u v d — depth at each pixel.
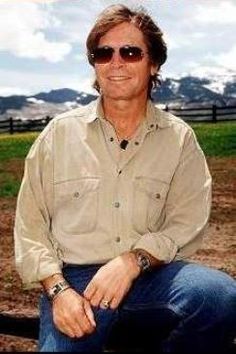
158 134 3.42
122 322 3.27
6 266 8.41
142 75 3.41
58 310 3.10
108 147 3.39
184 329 3.01
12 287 7.31
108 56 3.39
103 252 3.36
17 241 3.42
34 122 29.55
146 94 3.49
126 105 3.40
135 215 3.34
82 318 3.03
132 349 3.39
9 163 18.12
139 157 3.38
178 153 3.41
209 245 9.40
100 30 3.40
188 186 3.41
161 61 3.54
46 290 3.22
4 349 4.98
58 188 3.42
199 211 3.40
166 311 3.08
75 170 3.39
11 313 3.88
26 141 23.19
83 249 3.38
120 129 3.46
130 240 3.36
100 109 3.45
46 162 3.46
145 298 3.16
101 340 3.13
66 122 3.49
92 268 3.38
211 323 2.98
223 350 3.08
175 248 3.28
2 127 29.25
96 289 3.10
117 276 3.11
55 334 3.13
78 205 3.38
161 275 3.16
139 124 3.46
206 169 3.50
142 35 3.40
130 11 3.42
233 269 8.16
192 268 3.16
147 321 3.19
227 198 12.65
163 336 3.22
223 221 10.88
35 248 3.36
